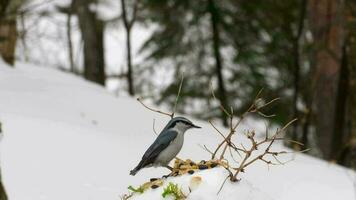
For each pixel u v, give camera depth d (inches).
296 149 487.8
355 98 626.5
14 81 539.5
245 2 786.8
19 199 296.4
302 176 377.1
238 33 799.1
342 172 407.8
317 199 346.0
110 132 427.8
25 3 762.8
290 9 808.9
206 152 396.2
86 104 508.7
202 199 203.5
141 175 340.8
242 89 819.4
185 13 807.7
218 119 817.5
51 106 481.1
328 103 621.9
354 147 618.2
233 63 794.2
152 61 871.7
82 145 378.9
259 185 347.9
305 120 659.4
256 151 418.0
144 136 435.5
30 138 377.4
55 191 309.9
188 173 212.7
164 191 206.8
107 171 343.9
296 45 724.0
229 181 208.2
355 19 626.2
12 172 327.9
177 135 236.5
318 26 616.1
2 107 442.9
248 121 794.8
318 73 623.2
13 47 606.5
